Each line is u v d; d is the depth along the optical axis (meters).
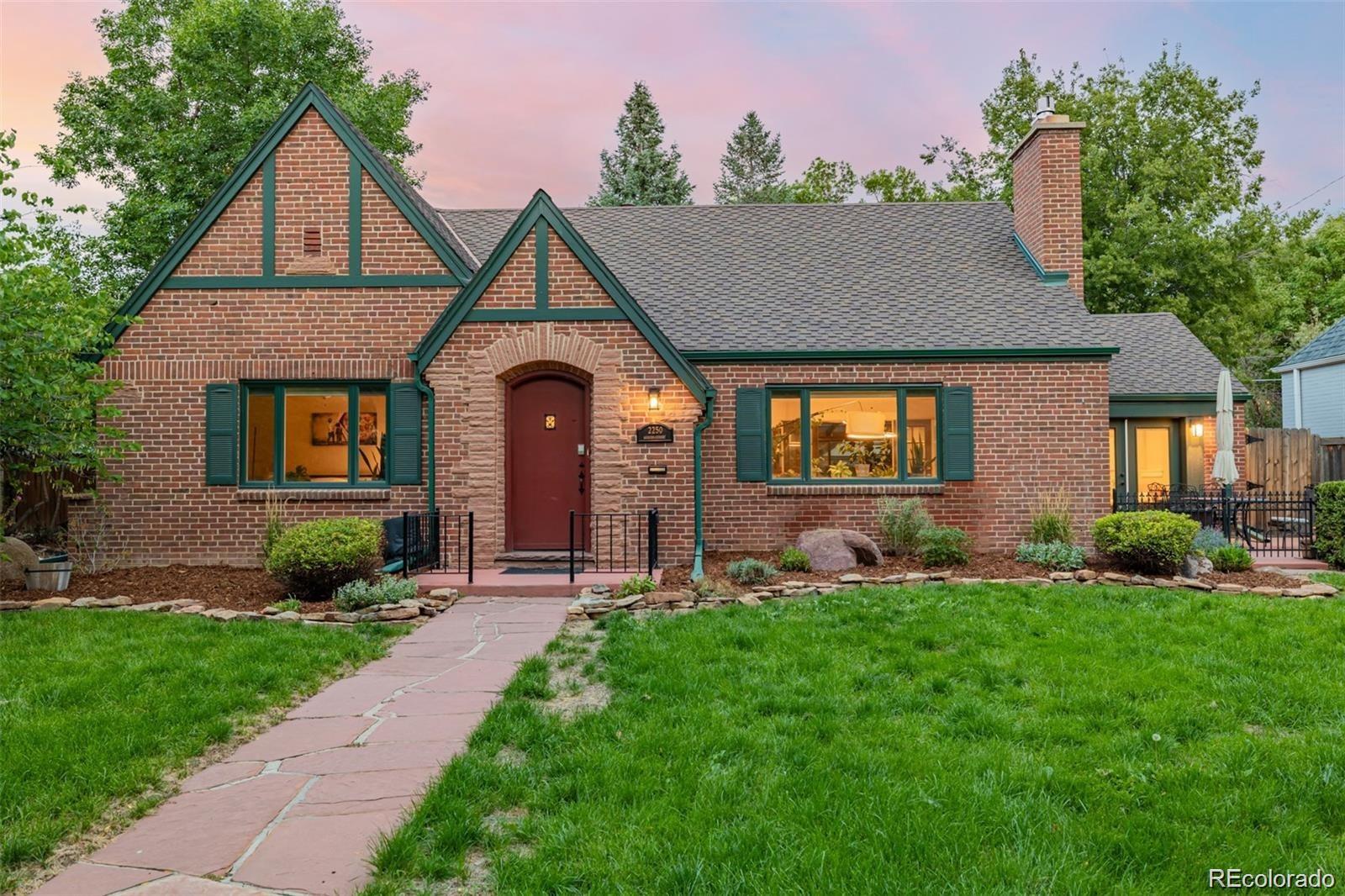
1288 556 11.38
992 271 13.89
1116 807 3.71
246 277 11.52
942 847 3.33
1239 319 25.84
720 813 3.63
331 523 9.15
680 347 12.07
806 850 3.28
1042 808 3.67
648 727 4.72
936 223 15.60
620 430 10.96
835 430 12.37
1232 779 3.97
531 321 10.98
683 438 10.97
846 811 3.62
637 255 14.80
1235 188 26.05
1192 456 15.12
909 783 3.93
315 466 11.71
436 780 4.05
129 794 3.97
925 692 5.40
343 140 11.59
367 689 5.75
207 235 11.57
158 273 11.45
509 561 11.04
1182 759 4.29
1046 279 13.53
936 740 4.56
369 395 11.75
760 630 7.07
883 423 12.36
